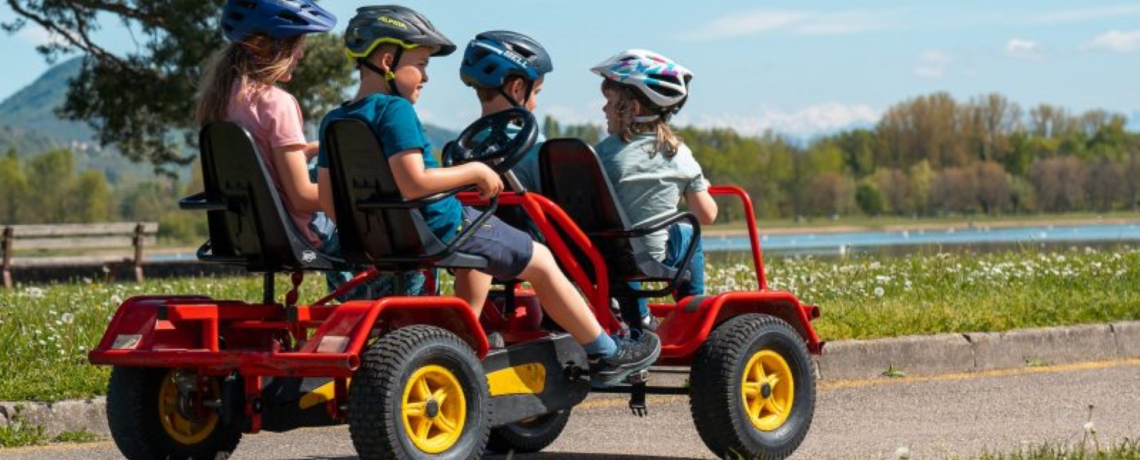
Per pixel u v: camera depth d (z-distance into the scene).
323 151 5.41
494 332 5.91
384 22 5.44
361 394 5.08
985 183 177.38
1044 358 10.03
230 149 5.38
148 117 26.48
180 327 5.49
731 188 6.56
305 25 5.59
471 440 5.32
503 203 6.03
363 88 5.52
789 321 6.57
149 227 21.83
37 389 7.44
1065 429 7.32
